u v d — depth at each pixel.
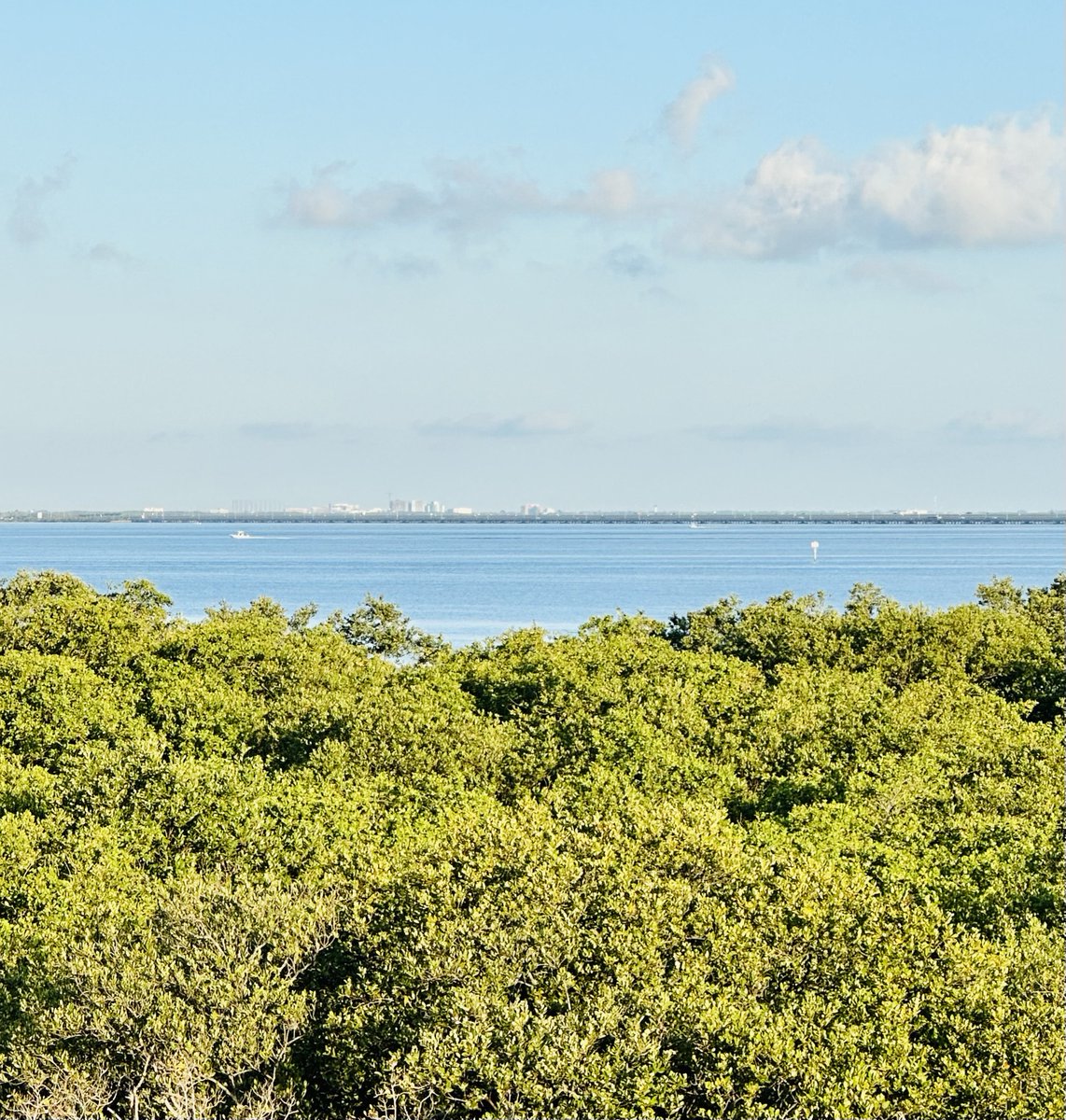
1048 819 45.88
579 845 36.44
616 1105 27.14
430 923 31.58
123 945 33.53
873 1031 29.08
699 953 31.97
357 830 42.66
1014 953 32.53
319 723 56.56
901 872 39.19
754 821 47.97
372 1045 30.27
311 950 33.44
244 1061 29.78
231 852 41.78
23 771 51.28
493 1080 27.92
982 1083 28.23
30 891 39.28
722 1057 28.14
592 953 31.61
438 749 54.00
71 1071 29.45
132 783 46.25
